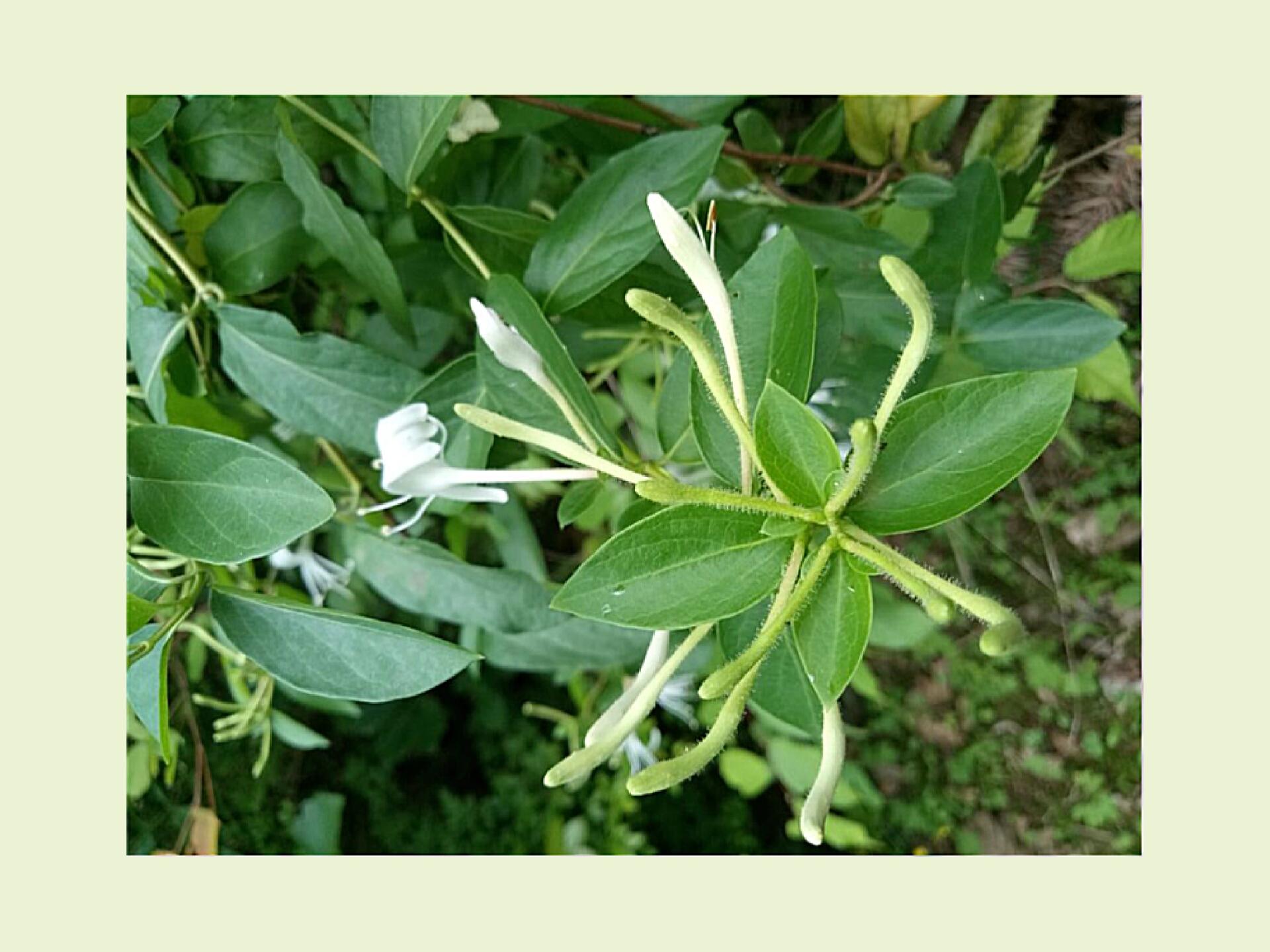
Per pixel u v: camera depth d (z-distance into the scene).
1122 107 0.36
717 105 0.30
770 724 0.43
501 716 0.53
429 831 0.53
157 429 0.22
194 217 0.29
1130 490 0.52
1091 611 0.55
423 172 0.27
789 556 0.19
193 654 0.40
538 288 0.26
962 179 0.30
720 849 0.54
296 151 0.26
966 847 0.57
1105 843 0.56
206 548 0.22
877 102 0.32
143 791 0.41
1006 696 0.56
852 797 0.51
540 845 0.53
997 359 0.30
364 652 0.22
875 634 0.38
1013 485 0.54
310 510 0.22
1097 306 0.39
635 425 0.38
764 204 0.31
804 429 0.19
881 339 0.30
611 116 0.30
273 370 0.27
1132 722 0.55
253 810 0.50
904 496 0.19
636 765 0.41
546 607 0.30
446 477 0.21
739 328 0.21
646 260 0.27
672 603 0.19
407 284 0.31
